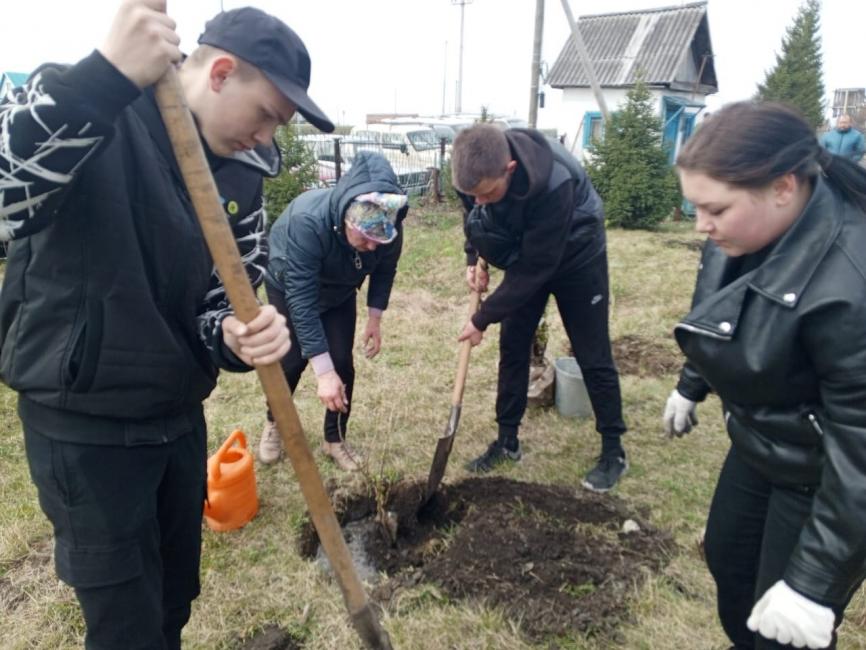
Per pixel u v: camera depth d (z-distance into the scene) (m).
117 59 1.10
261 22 1.34
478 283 3.47
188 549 1.80
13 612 2.47
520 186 2.64
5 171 1.10
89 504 1.44
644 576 2.59
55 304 1.33
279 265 3.03
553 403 4.10
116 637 1.53
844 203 1.34
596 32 18.97
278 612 2.47
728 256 1.67
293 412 1.52
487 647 2.28
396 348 5.16
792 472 1.50
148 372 1.41
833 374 1.28
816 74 17.62
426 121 17.09
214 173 1.52
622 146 10.46
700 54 18.41
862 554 1.29
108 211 1.29
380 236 2.72
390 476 3.31
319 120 1.38
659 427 3.84
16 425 3.99
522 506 3.02
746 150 1.28
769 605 1.38
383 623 2.38
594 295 3.11
